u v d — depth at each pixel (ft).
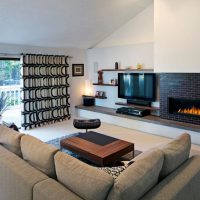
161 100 15.71
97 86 21.17
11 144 7.23
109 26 17.81
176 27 12.96
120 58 18.86
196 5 12.09
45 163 5.84
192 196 5.98
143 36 17.37
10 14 12.44
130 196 4.56
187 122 14.60
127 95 18.20
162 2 13.39
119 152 9.92
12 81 17.57
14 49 16.49
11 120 17.57
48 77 18.30
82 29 16.89
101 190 4.55
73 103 21.16
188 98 14.21
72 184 5.05
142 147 13.33
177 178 5.67
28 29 14.71
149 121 15.76
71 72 20.57
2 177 6.63
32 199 5.40
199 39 12.16
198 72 12.41
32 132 16.55
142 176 4.86
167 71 13.62
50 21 14.33
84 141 10.97
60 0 12.28
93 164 10.54
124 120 17.51
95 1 13.39
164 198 4.89
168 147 6.14
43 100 18.26
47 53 18.54
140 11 17.06
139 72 17.48
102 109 19.61
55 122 19.34
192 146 13.38
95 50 20.90
